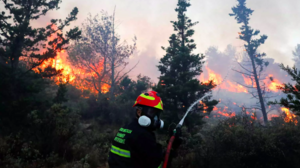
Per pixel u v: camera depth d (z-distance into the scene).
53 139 10.38
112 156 1.76
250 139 8.85
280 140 8.77
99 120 18.09
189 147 10.77
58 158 9.76
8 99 12.54
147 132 1.68
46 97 16.19
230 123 10.74
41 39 14.68
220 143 9.24
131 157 1.64
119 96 22.64
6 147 9.40
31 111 11.04
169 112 13.85
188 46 17.36
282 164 8.43
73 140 11.76
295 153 8.47
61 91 14.05
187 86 13.85
